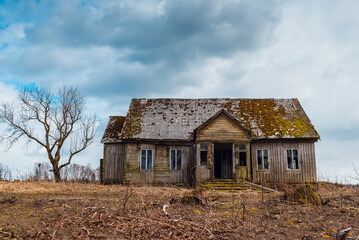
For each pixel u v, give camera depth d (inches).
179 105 1170.6
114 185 963.3
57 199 491.5
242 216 392.8
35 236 279.3
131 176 1012.5
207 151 932.6
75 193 624.4
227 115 946.1
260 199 571.8
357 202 481.1
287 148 997.8
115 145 1079.0
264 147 1002.1
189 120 1094.4
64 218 340.2
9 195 560.1
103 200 499.8
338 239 267.1
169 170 1026.7
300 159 989.2
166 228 314.5
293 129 1013.2
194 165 1003.9
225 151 1094.4
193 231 308.0
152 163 1026.1
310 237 297.0
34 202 448.8
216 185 836.0
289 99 1168.8
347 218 381.7
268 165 990.4
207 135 940.6
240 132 945.5
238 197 599.8
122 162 1059.3
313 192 505.0
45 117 1119.0
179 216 375.9
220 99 1191.6
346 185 717.9
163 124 1078.4
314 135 987.3
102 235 285.9
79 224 314.8
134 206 419.8
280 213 416.8
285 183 976.3
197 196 481.7
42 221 334.0
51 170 1070.4
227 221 359.3
